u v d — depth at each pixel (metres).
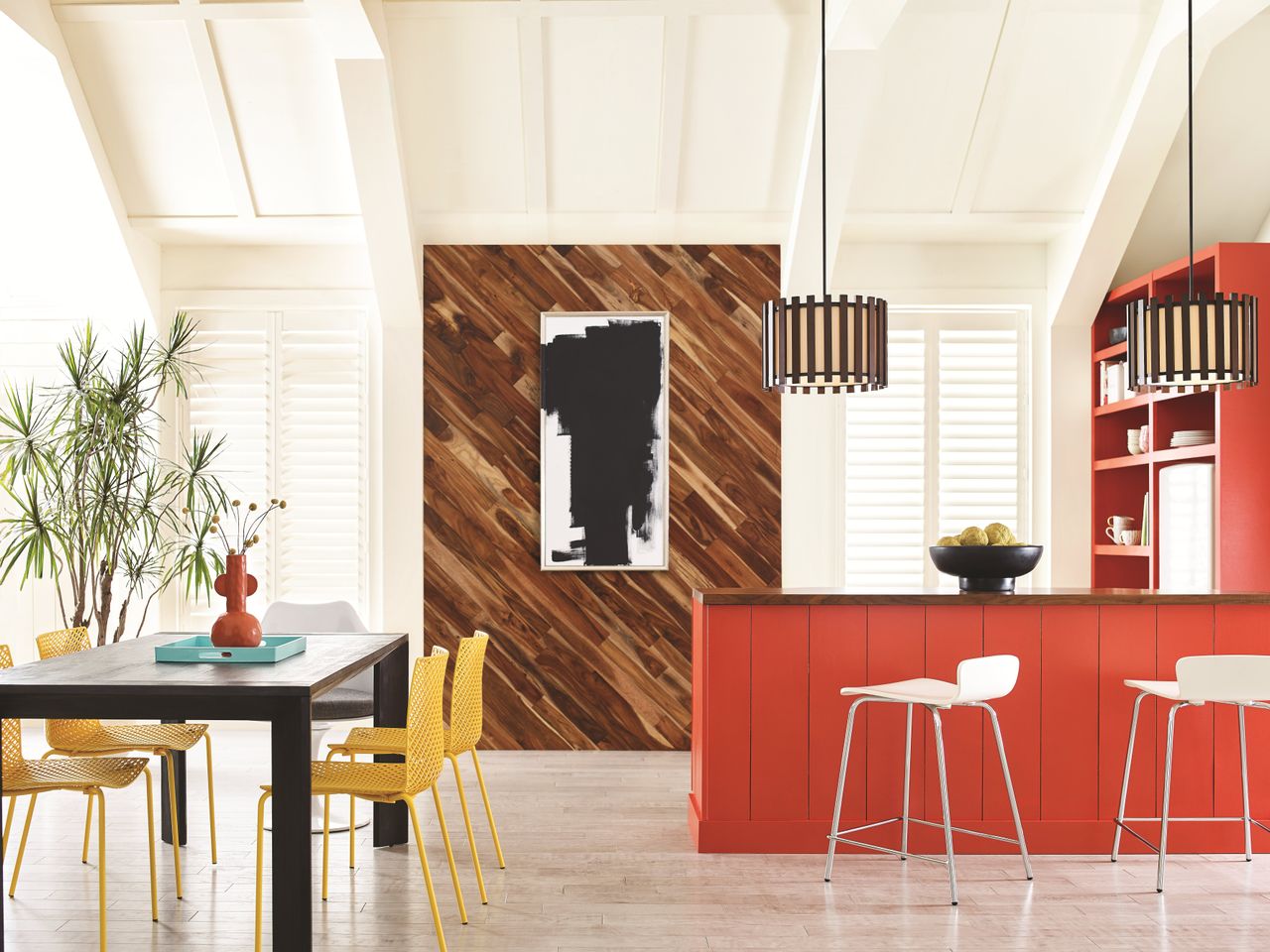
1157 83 4.42
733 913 2.98
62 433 5.18
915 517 5.48
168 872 3.33
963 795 3.57
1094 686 3.59
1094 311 5.32
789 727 3.57
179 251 5.44
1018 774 3.57
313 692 2.51
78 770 2.89
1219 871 3.39
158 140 4.85
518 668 5.27
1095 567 5.35
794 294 5.27
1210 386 3.49
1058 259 5.32
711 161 4.90
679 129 4.74
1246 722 3.61
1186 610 3.60
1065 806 3.58
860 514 5.48
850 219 5.12
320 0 3.91
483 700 5.26
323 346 5.46
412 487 5.25
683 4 4.29
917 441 5.51
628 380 5.29
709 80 4.61
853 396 5.51
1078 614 3.60
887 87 4.63
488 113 4.74
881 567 5.48
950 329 5.55
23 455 4.87
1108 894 3.16
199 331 5.45
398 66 4.57
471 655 3.19
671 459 5.29
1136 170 4.75
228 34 4.45
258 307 5.45
